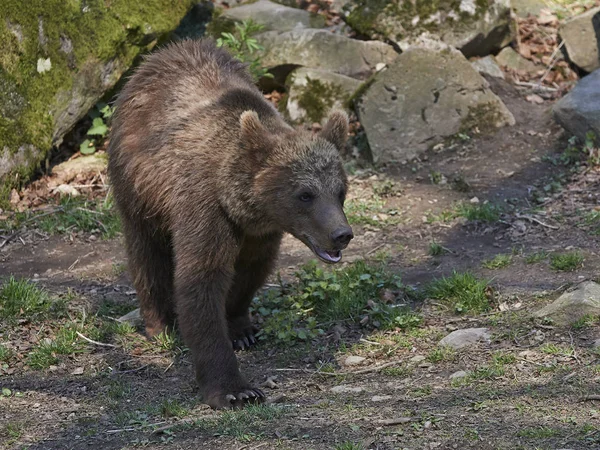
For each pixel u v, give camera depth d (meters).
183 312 9.65
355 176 17.38
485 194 16.20
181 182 10.00
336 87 18.89
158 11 18.47
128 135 11.16
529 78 20.11
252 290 11.18
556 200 15.62
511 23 20.59
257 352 11.12
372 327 11.43
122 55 17.97
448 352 10.27
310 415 8.61
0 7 15.74
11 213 16.02
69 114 17.34
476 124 18.12
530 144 17.59
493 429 7.82
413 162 17.70
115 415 9.24
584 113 16.83
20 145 16.36
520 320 10.94
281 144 9.62
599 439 7.41
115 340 11.52
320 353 10.85
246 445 7.94
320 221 9.34
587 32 20.12
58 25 16.70
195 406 9.39
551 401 8.38
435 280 12.49
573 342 10.05
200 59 11.38
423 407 8.58
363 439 7.84
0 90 15.94
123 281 13.73
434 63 18.47
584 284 11.09
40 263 14.49
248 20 19.09
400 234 15.04
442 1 19.88
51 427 8.95
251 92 10.74
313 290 12.12
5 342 11.34
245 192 9.67
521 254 13.45
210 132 10.12
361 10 20.27
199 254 9.70
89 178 17.31
